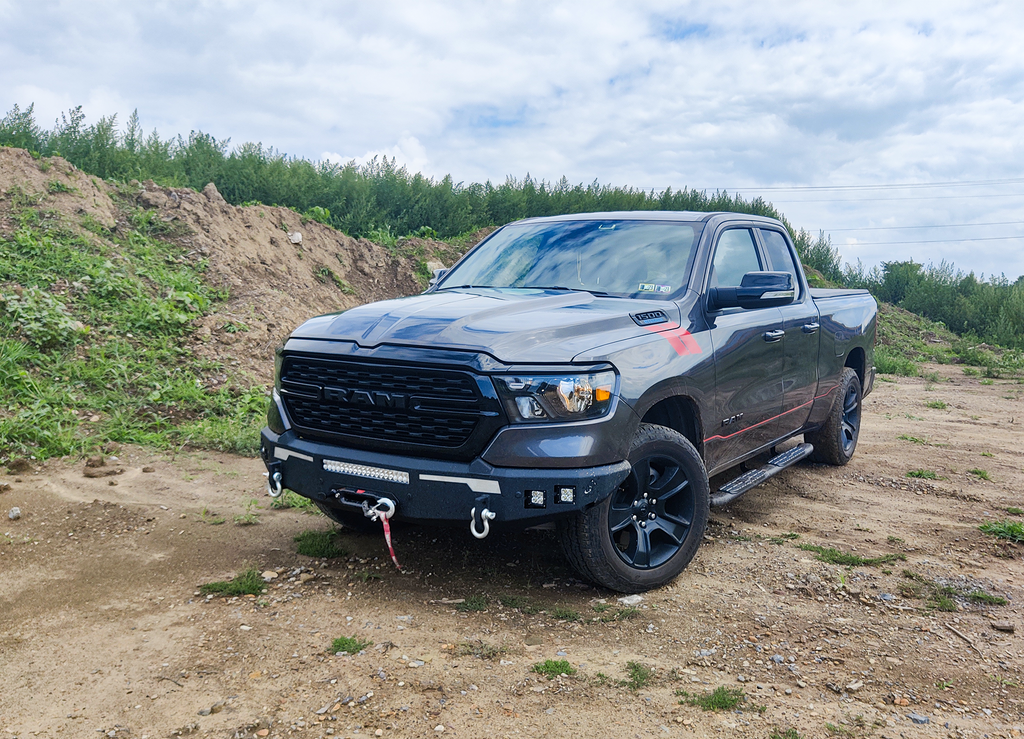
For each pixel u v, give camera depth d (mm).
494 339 3559
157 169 14945
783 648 3441
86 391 7090
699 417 4375
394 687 2992
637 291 4598
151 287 9500
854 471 6871
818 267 27547
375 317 3963
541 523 3557
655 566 4039
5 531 4598
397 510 3645
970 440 8516
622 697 2973
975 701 3037
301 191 16938
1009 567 4578
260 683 3010
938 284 26484
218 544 4539
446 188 20328
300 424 4016
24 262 8758
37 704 2846
